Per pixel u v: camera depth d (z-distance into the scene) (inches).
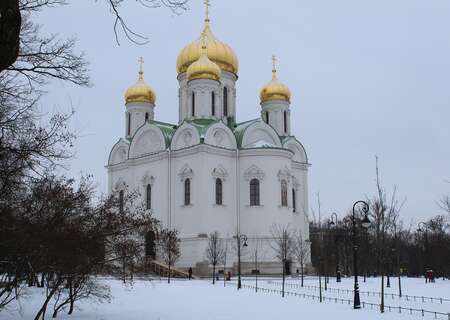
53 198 879.1
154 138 3400.6
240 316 1168.2
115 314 1213.1
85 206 1031.6
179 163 3211.1
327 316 1167.0
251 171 3184.1
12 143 712.4
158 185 3280.0
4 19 395.2
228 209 3164.4
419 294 1899.6
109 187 3617.1
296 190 3540.8
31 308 1311.5
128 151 3506.4
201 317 1153.4
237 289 2046.0
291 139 3602.4
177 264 3093.0
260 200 3154.5
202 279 2812.5
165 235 2792.8
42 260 910.4
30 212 827.4
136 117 3804.1
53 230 863.1
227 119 3587.6
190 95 3405.5
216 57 3619.6
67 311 1268.5
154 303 1471.5
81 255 998.4
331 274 3597.4
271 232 3110.2
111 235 1077.8
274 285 2332.7
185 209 3122.5
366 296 1788.9
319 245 3818.9
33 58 664.4
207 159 3105.3
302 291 1994.3
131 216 1280.8
